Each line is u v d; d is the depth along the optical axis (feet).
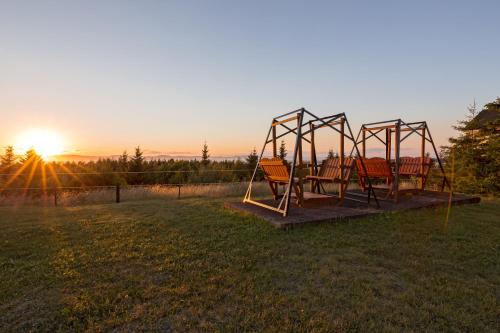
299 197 21.06
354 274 9.91
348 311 7.54
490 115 49.52
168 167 71.10
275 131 23.41
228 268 10.27
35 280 9.27
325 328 6.78
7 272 9.93
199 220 17.92
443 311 7.57
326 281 9.32
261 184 40.78
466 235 14.73
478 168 38.91
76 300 8.01
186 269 10.19
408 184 43.21
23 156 54.65
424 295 8.45
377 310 7.60
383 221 17.51
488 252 12.29
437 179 45.52
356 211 19.38
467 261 11.28
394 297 8.30
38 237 14.26
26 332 6.64
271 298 8.18
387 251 12.26
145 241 13.52
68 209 22.98
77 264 10.64
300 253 11.99
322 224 16.71
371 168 26.35
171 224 16.90
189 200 27.76
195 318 7.19
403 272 10.09
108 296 8.22
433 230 15.60
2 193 34.63
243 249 12.37
